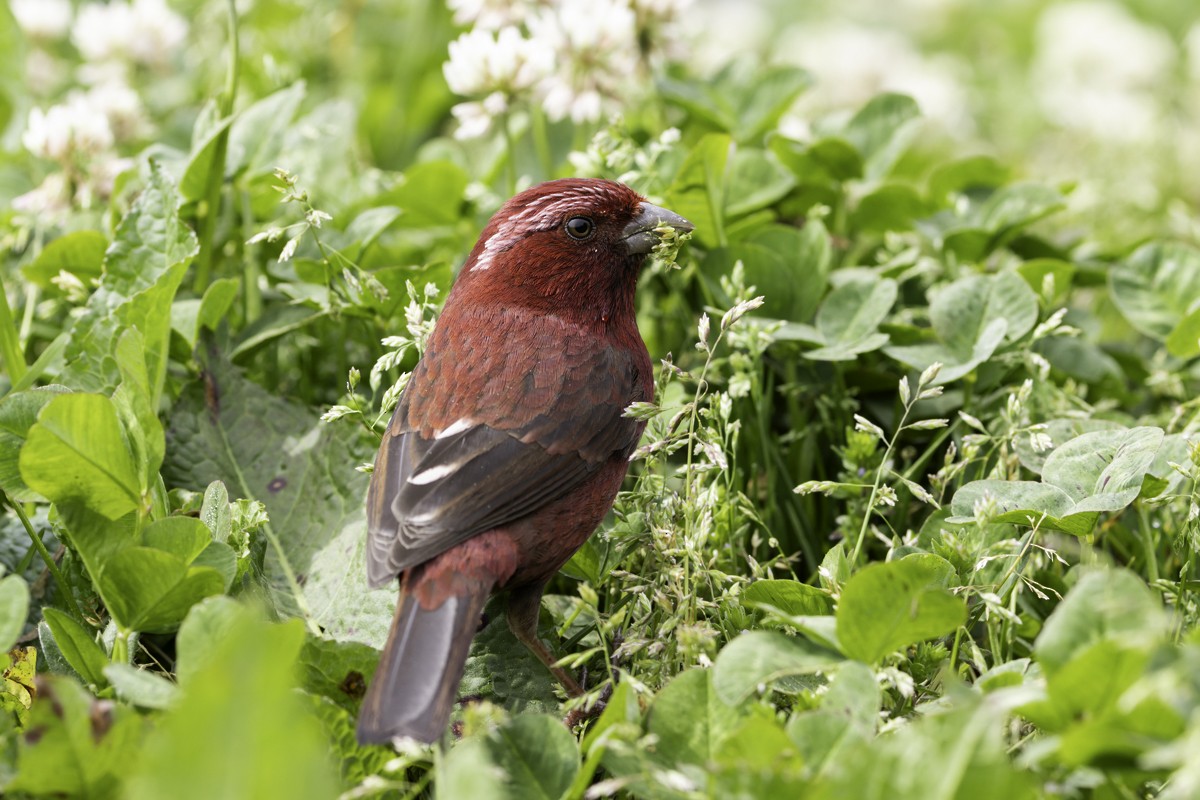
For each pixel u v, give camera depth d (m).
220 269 10.35
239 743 4.13
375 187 11.44
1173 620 6.80
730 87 11.95
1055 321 8.31
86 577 7.49
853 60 15.71
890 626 5.69
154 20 13.11
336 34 15.36
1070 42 16.23
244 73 13.53
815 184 10.87
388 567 6.54
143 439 7.05
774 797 5.02
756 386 8.55
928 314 9.62
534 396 7.37
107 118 11.16
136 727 5.41
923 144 15.68
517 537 7.01
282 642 5.64
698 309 10.13
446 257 10.80
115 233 8.35
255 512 7.29
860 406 9.27
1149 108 14.93
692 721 5.79
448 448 7.11
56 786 5.36
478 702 7.11
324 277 9.35
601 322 8.16
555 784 5.61
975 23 19.73
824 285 9.36
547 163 11.10
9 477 7.21
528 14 10.80
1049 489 7.06
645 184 9.84
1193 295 9.52
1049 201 10.16
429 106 15.07
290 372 9.95
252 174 10.20
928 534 7.50
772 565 7.75
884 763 4.67
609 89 10.52
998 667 6.33
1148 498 7.47
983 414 8.91
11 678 6.58
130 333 7.21
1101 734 4.80
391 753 5.97
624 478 8.20
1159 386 9.46
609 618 6.94
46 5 13.40
